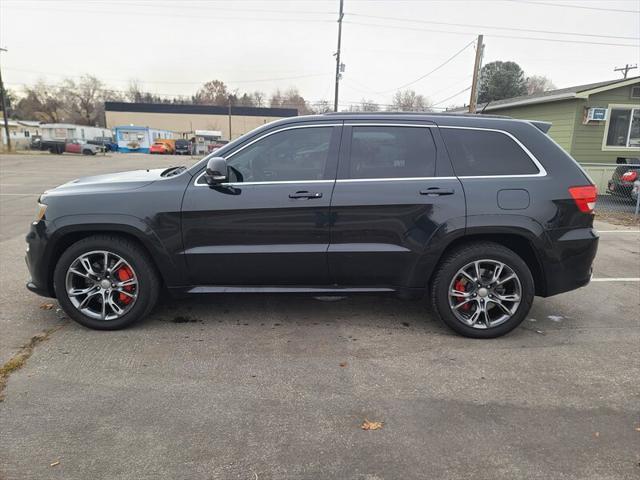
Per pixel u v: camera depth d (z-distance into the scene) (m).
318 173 3.81
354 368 3.40
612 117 15.68
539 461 2.45
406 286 3.89
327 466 2.40
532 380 3.27
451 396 3.06
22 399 2.93
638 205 10.66
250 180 3.81
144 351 3.60
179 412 2.83
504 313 3.90
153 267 3.93
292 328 4.07
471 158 3.83
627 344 3.85
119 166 28.30
